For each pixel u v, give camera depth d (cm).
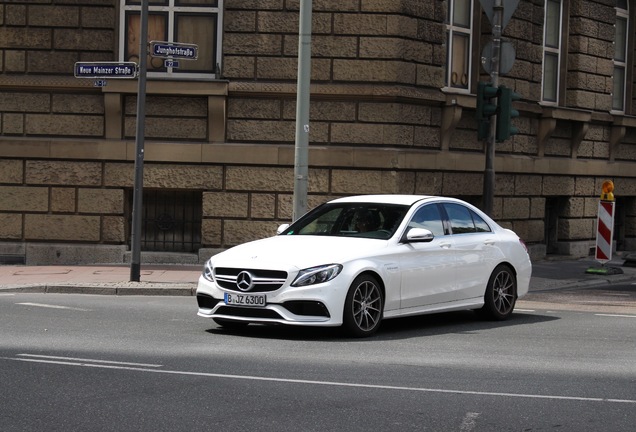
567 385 1014
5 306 1566
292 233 1448
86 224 2259
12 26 2248
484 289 1512
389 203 1448
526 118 2672
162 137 2256
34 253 2264
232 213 2256
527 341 1324
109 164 2253
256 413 862
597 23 2894
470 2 2538
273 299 1262
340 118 2248
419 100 2300
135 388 954
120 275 2017
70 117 2253
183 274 2058
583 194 2873
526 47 2639
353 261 1299
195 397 919
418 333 1391
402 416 862
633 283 2238
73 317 1451
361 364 1109
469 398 940
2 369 1032
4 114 2261
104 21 2241
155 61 2270
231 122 2255
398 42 2234
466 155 2434
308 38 1825
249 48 2236
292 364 1098
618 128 2978
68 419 829
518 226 2641
